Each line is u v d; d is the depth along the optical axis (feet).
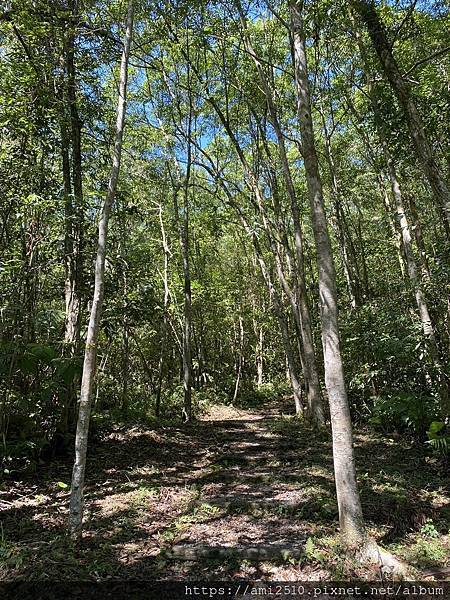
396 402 29.89
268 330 76.59
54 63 26.21
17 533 16.30
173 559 15.19
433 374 28.96
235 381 68.23
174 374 63.62
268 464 26.76
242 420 45.55
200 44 39.27
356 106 43.80
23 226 25.58
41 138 25.77
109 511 18.83
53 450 25.50
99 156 31.65
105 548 15.49
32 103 24.97
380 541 16.06
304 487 21.88
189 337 44.52
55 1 25.71
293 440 33.65
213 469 25.94
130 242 46.44
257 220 51.88
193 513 18.98
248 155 54.54
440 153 30.07
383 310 35.37
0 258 23.11
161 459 28.17
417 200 36.60
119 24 28.12
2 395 22.29
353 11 27.89
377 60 29.89
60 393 25.72
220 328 75.36
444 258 26.07
